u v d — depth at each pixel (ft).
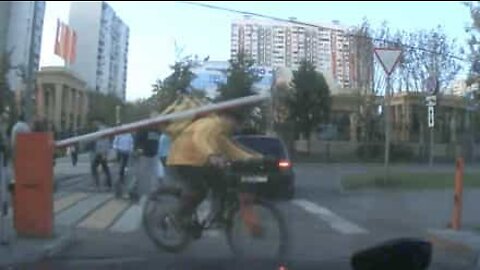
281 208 43.70
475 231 34.78
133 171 46.19
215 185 27.55
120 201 44.91
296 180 70.74
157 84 58.80
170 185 28.32
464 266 26.00
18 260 25.44
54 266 24.27
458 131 104.01
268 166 46.83
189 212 27.55
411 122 95.20
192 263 24.90
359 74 62.08
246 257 25.99
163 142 40.88
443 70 72.59
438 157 107.96
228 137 28.68
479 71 72.95
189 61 66.03
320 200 51.13
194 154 27.76
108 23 194.29
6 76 110.83
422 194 55.98
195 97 39.60
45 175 30.32
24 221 30.12
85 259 25.82
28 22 150.20
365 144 113.70
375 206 47.26
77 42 185.57
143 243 28.63
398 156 108.88
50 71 130.93
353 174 78.18
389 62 47.32
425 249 14.39
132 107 74.64
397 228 36.19
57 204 43.68
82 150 68.44
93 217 37.83
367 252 14.35
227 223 27.12
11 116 81.41
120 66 210.38
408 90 73.31
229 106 29.07
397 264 14.17
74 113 134.82
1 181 30.12
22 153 30.48
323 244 30.07
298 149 111.14
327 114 107.34
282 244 26.66
